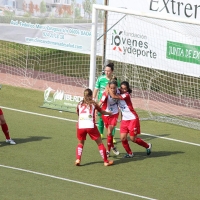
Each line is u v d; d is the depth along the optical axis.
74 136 41.09
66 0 52.38
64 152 37.22
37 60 62.69
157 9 49.22
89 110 34.25
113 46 51.88
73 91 54.41
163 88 54.31
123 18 50.62
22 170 33.19
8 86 55.22
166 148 39.50
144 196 29.89
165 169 34.81
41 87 55.62
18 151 36.84
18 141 39.03
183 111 50.06
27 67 61.00
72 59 61.88
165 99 52.66
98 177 32.69
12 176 32.03
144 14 43.50
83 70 59.78
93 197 29.30
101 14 51.78
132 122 35.88
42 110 48.16
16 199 28.41
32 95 52.75
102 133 40.38
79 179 32.16
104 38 51.97
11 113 46.53
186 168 35.25
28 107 48.81
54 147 38.19
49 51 63.19
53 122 44.69
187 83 54.19
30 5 55.12
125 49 51.16
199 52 46.88
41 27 54.69
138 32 50.06
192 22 41.88
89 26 51.22
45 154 36.59
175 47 48.25
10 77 58.19
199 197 30.30
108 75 39.50
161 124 45.91
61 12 52.94
